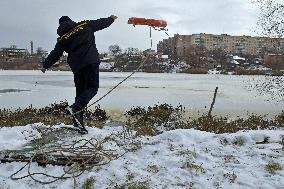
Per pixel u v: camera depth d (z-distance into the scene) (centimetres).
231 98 2583
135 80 4850
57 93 2795
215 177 471
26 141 580
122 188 446
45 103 2180
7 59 8788
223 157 534
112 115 1709
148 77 5884
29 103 2172
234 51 13288
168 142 588
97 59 607
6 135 615
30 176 467
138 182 455
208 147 571
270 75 1823
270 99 2377
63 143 565
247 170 488
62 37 593
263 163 506
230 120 1541
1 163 507
